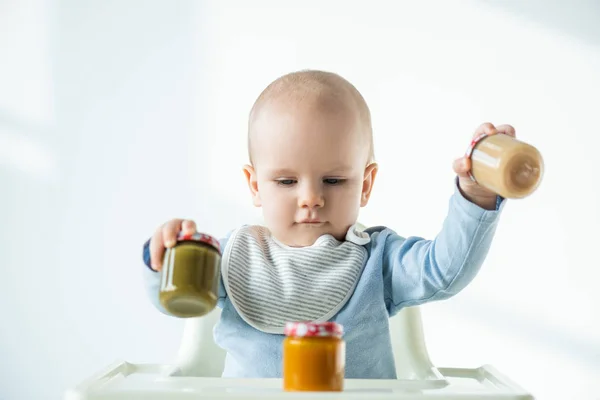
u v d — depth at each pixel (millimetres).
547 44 2857
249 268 1240
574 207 2844
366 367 1221
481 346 2787
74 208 2762
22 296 2734
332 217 1234
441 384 969
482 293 2818
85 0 2811
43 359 2713
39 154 2773
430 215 2781
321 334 863
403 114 2816
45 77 2789
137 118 2791
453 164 996
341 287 1222
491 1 2852
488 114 2832
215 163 2777
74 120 2785
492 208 1042
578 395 2768
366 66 2822
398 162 2803
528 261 2834
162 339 2709
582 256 2826
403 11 2836
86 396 836
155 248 966
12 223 2756
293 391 851
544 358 2779
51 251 2746
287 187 1229
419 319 1411
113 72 2803
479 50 2848
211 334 1392
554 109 2857
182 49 2809
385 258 1262
